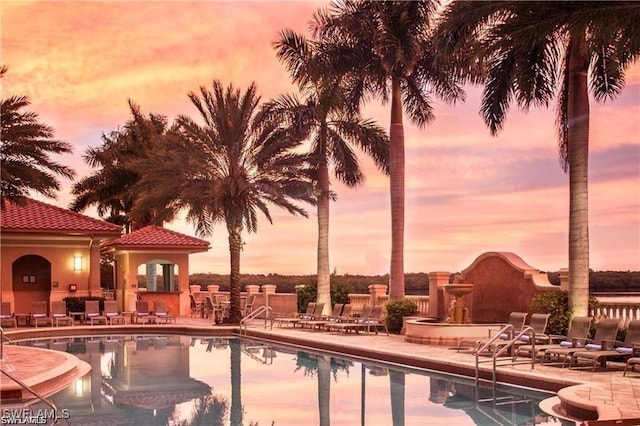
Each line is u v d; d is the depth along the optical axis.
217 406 12.46
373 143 29.14
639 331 15.02
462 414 11.60
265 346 23.67
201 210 28.75
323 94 27.91
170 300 35.41
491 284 22.78
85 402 12.89
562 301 18.81
